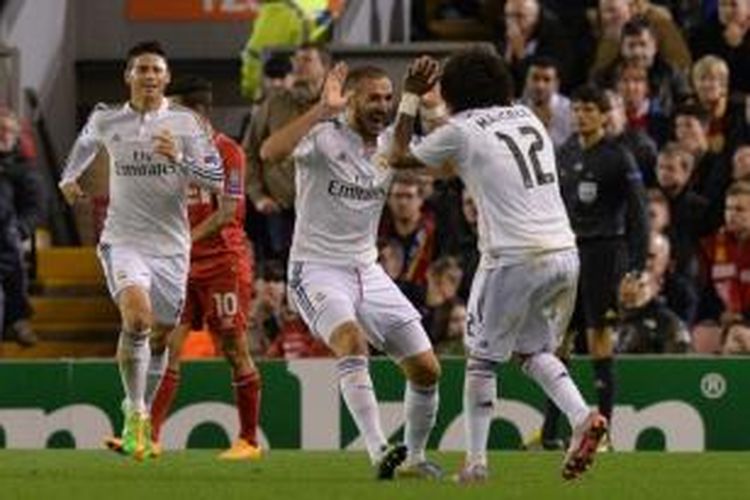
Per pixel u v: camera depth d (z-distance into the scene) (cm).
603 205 3180
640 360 3378
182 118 2780
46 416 3500
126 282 2752
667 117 3881
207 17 4606
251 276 3547
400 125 2430
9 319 3903
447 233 3656
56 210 4359
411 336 2598
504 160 2408
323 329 2612
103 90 4622
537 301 2422
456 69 2441
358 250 2647
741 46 3950
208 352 3656
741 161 3638
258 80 4166
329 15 4219
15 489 2441
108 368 3494
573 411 2408
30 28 4381
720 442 3369
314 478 2584
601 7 3959
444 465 2839
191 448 3422
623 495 2356
